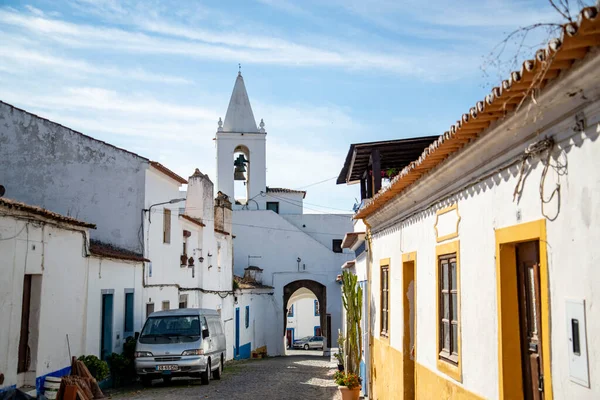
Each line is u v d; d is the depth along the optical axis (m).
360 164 16.94
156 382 18.70
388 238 12.60
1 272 11.33
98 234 19.97
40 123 20.03
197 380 19.25
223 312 30.39
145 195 20.55
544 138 5.06
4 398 10.34
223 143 41.84
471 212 7.01
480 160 6.57
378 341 13.69
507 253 6.09
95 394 13.59
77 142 20.28
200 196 28.08
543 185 5.12
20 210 11.91
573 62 4.11
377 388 13.83
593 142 4.34
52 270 13.58
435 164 7.82
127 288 18.77
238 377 20.41
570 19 3.67
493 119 5.59
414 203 9.89
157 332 17.86
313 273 39.69
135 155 20.58
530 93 4.68
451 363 7.77
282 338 39.56
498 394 6.07
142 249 20.20
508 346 5.98
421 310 9.43
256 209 41.22
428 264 9.02
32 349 12.82
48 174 19.95
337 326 39.06
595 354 4.30
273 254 40.00
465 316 7.13
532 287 5.78
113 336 17.50
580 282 4.52
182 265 24.89
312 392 16.38
